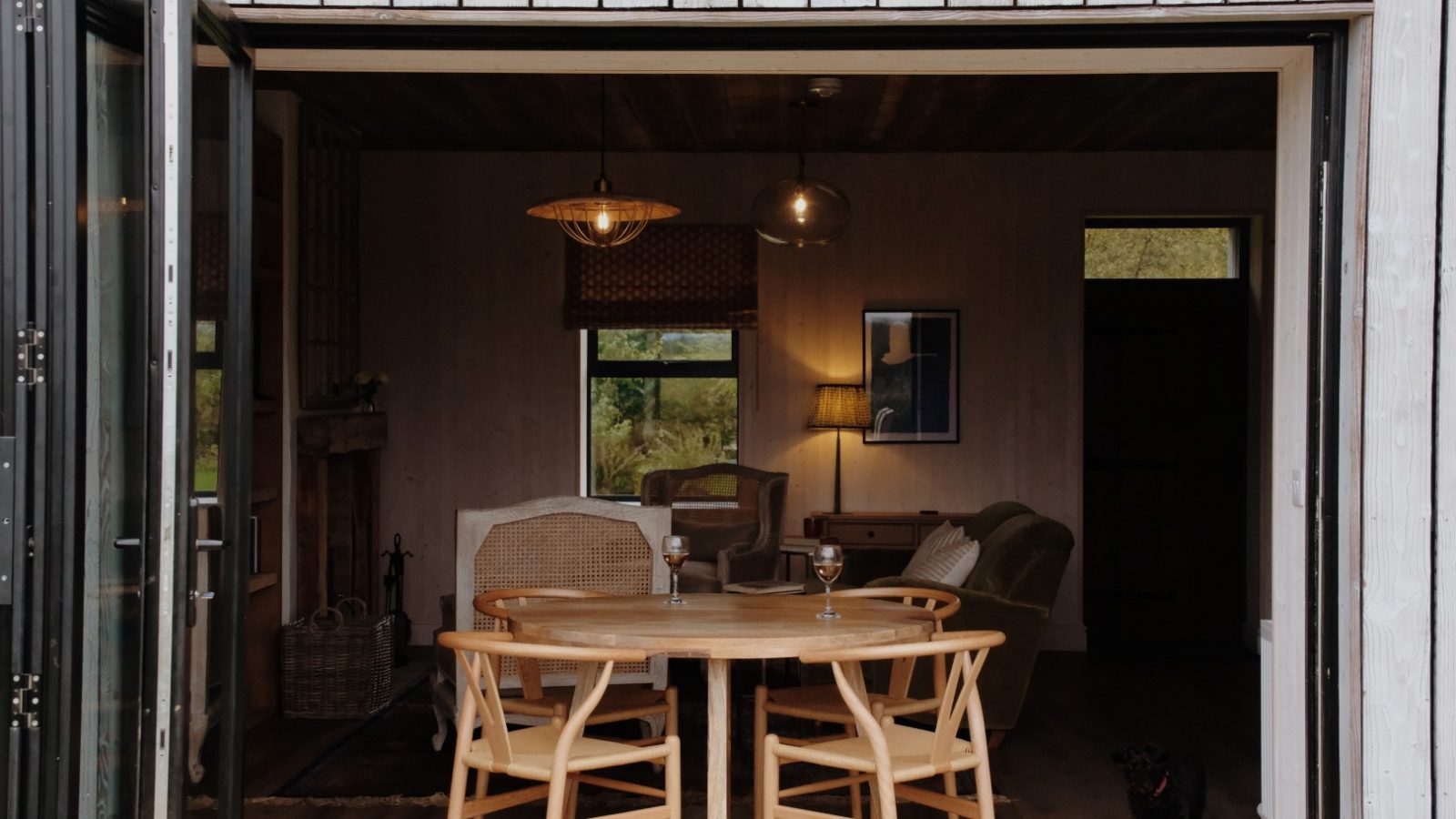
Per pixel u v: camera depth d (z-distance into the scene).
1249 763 4.88
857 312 7.42
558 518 4.38
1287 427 3.36
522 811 4.27
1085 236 7.47
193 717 2.66
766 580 6.34
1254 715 5.69
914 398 7.41
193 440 2.47
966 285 7.40
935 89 5.82
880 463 7.43
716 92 5.91
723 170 7.40
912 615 3.52
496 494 7.47
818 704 3.81
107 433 2.64
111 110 2.62
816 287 7.42
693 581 6.02
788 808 3.20
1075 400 7.37
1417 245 3.09
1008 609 4.96
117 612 2.61
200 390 2.68
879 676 4.91
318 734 5.33
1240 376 7.51
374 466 7.13
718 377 7.57
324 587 6.16
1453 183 3.09
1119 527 7.59
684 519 6.96
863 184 7.40
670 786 3.21
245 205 3.04
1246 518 7.50
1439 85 3.08
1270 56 3.28
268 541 5.90
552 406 7.46
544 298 7.45
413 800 4.37
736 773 4.69
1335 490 3.16
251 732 5.38
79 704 2.60
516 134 6.92
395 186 7.45
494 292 7.46
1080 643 7.27
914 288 7.41
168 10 2.39
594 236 5.86
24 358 2.56
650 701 3.97
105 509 2.65
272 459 5.95
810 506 7.45
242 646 2.97
